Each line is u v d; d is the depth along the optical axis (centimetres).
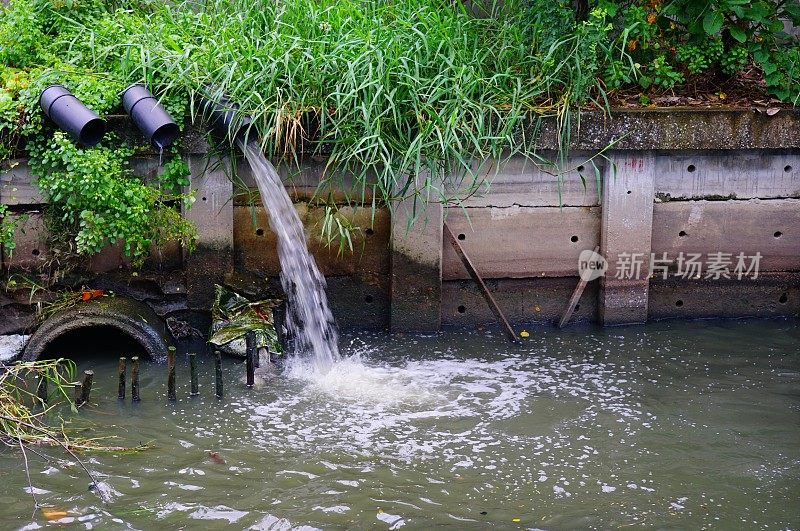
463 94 851
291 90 842
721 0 910
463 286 920
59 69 848
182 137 839
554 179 902
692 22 923
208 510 611
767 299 954
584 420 738
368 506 617
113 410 744
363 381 805
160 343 827
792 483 649
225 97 838
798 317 958
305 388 791
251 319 858
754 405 763
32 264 855
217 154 848
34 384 782
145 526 594
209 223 867
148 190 835
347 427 723
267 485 641
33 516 602
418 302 903
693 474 660
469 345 887
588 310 940
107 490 632
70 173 801
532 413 749
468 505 620
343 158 830
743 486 645
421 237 887
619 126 876
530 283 928
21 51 881
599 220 916
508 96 868
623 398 776
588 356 860
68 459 669
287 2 914
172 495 628
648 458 681
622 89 927
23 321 859
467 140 834
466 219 902
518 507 619
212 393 777
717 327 931
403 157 846
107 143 830
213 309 871
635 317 934
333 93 830
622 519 605
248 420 733
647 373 823
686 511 614
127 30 900
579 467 669
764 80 940
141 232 841
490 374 821
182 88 842
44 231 848
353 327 917
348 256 901
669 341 895
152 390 779
